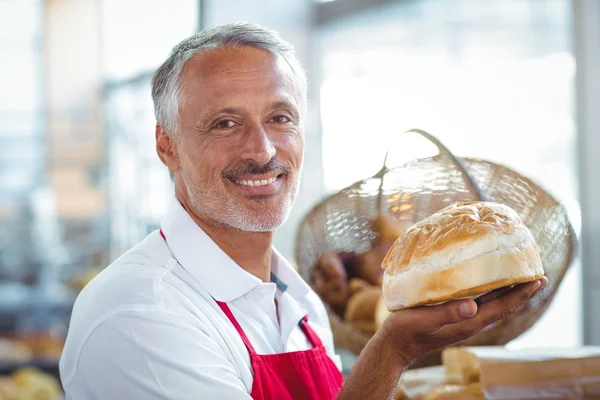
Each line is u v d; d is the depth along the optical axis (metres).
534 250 1.02
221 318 1.27
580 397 1.39
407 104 3.11
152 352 1.11
